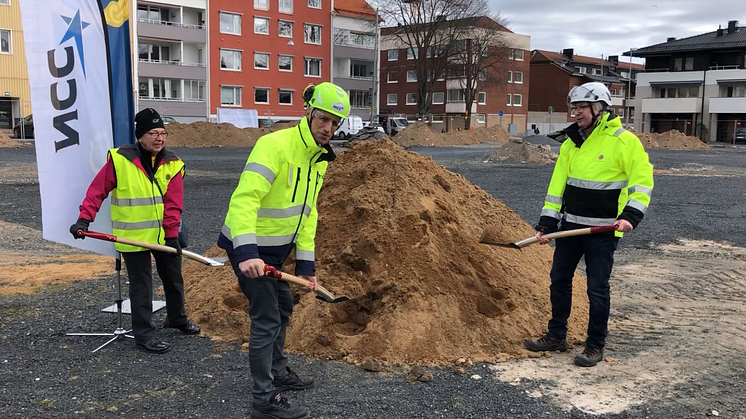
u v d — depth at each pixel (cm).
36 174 1681
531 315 498
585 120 425
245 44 4903
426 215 532
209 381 394
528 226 689
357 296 478
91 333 485
